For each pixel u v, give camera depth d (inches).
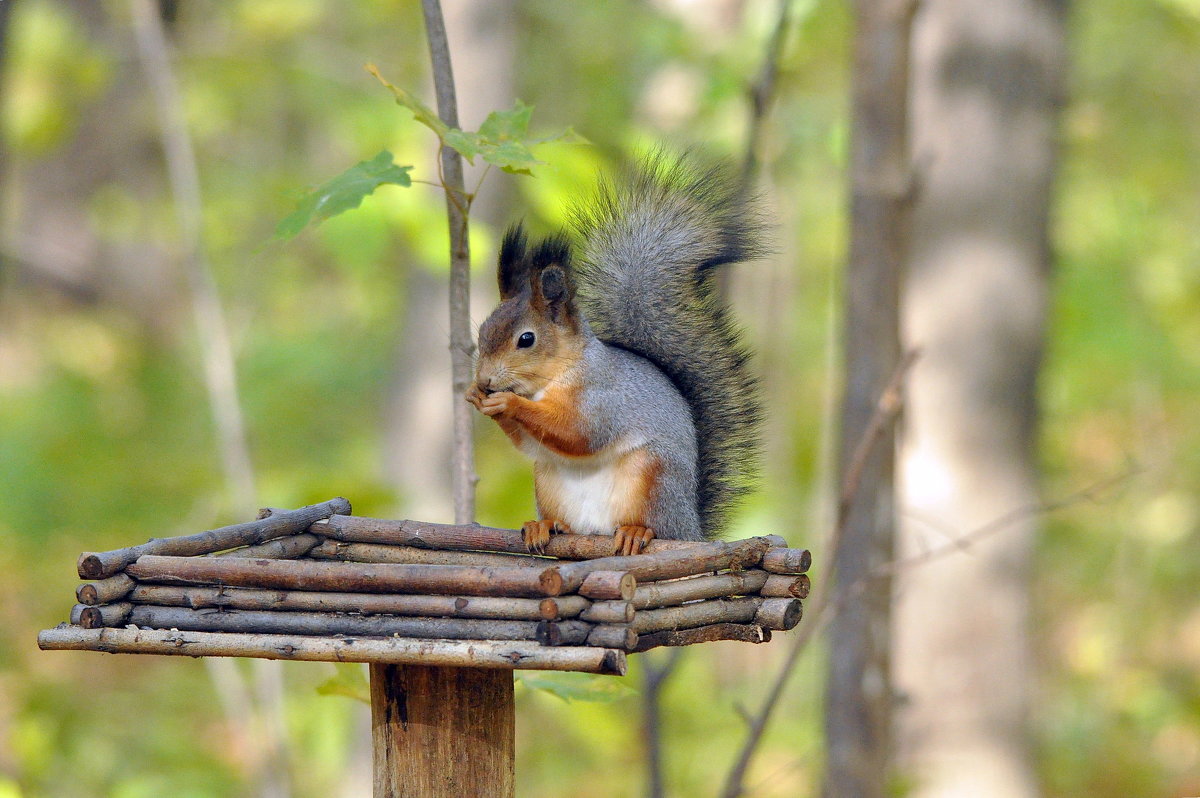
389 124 535.2
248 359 796.0
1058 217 529.0
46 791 510.0
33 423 737.6
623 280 285.1
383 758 214.1
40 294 1000.2
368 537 231.5
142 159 1043.3
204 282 445.7
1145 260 844.6
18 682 598.2
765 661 697.0
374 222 445.7
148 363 840.9
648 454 250.5
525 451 257.8
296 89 770.8
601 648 178.7
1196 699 711.7
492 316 254.2
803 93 681.0
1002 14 482.9
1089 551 848.9
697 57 585.6
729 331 285.4
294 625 192.5
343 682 257.8
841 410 346.3
